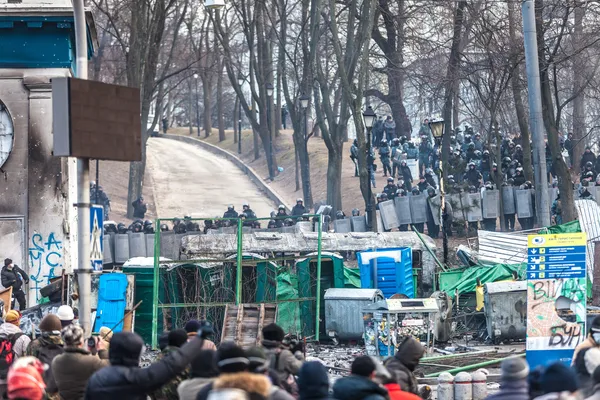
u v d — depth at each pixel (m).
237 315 86.69
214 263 92.19
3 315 83.00
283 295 92.44
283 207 170.38
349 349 90.88
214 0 112.31
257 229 154.38
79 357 36.72
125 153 44.91
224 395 26.25
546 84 139.00
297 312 92.88
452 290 98.69
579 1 146.00
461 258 108.00
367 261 98.56
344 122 193.25
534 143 108.56
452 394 57.50
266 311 87.88
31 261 99.25
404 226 154.88
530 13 107.19
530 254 58.00
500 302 90.62
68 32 99.38
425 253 104.06
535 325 57.69
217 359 30.12
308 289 95.00
